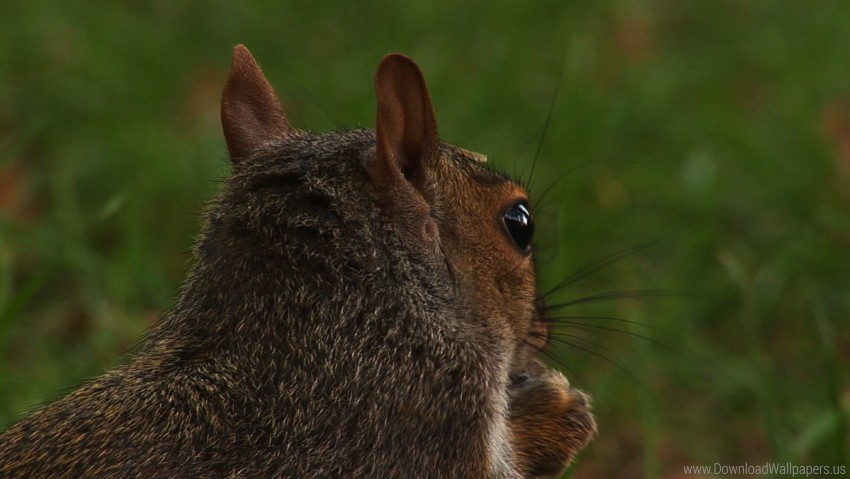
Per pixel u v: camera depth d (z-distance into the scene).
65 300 12.23
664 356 11.76
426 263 7.33
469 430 7.14
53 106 15.20
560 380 8.48
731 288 12.52
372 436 6.86
